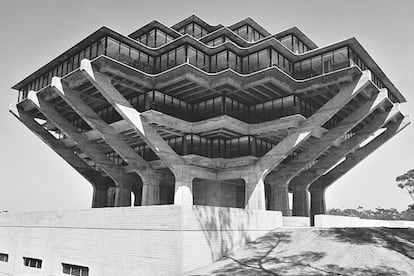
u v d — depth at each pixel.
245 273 16.28
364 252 17.42
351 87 30.36
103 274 20.91
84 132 37.72
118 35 30.62
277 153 32.47
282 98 34.19
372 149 40.41
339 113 39.09
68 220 24.62
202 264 18.20
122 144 33.66
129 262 19.50
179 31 40.94
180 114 34.78
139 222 19.45
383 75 36.94
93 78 28.59
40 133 39.56
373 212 84.38
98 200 40.69
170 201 41.19
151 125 31.73
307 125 31.66
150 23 35.34
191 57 32.16
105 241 21.31
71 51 33.19
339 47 31.81
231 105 34.41
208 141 36.03
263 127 33.69
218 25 40.94
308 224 30.38
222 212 20.19
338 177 41.53
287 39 36.53
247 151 34.38
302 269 16.28
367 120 40.62
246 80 31.80
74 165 39.94
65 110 39.81
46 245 26.31
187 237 17.56
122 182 37.16
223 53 33.25
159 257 18.05
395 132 39.47
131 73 30.55
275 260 17.95
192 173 33.72
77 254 23.17
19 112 39.19
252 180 33.44
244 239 21.62
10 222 31.88
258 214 23.28
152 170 35.06
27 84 40.38
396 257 16.78
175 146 35.84
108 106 37.41
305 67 34.28
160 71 33.81
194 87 32.03
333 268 16.06
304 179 39.12
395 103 39.59
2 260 31.89
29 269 27.72
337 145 38.78
